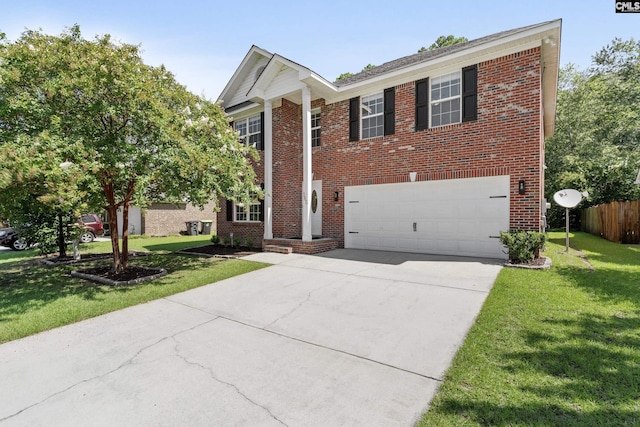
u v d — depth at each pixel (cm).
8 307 497
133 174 605
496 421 216
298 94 1088
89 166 526
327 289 570
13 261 1010
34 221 991
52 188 487
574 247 1043
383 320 416
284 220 1155
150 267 807
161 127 604
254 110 1269
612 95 1680
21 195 557
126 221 762
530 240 692
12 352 348
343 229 1081
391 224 980
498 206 801
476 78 829
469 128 838
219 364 314
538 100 747
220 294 562
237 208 1320
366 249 1029
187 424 226
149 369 306
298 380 281
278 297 534
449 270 682
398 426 218
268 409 241
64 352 346
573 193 909
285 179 1161
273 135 1181
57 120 529
